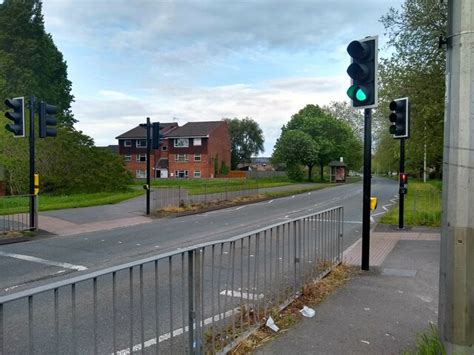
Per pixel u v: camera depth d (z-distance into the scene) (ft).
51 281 22.98
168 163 215.10
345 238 36.09
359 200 83.25
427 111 57.26
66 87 182.50
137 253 30.71
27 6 160.66
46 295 19.60
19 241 36.09
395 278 21.44
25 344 13.97
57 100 169.07
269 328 14.38
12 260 28.32
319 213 21.06
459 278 9.32
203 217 55.06
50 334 14.82
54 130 40.68
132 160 223.71
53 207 59.57
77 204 63.93
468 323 9.29
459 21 9.27
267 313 15.28
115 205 65.72
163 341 14.06
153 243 34.91
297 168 198.70
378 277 21.66
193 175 209.67
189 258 11.35
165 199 63.46
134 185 138.72
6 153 89.51
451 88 9.47
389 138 131.03
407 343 13.37
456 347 9.39
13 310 17.38
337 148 205.36
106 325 15.71
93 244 34.55
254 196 86.33
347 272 22.68
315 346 13.10
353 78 22.06
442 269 9.78
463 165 9.25
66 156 93.30
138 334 14.83
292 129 209.97
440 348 9.91
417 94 60.54
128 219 51.31
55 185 91.76
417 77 60.49
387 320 15.39
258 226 44.98
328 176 233.96
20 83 144.97
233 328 13.15
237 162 291.99
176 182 153.48
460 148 9.29
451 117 9.46
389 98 64.08
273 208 67.51
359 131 251.80
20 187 90.58
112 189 101.81
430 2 56.75
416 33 59.88
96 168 98.48
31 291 7.68
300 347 13.01
